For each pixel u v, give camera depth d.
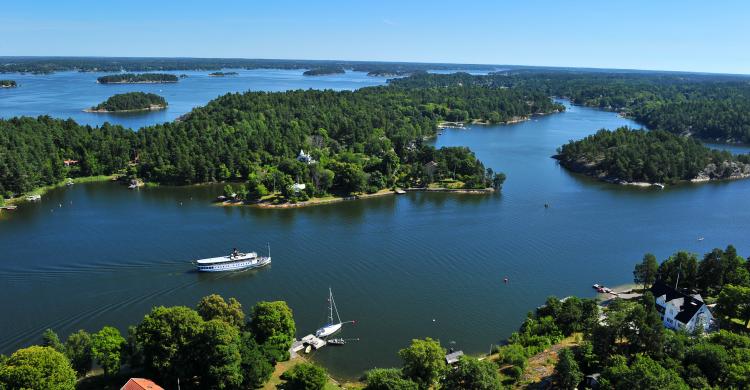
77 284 175.62
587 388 115.94
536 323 144.25
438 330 152.00
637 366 107.06
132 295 168.75
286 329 136.12
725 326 148.25
